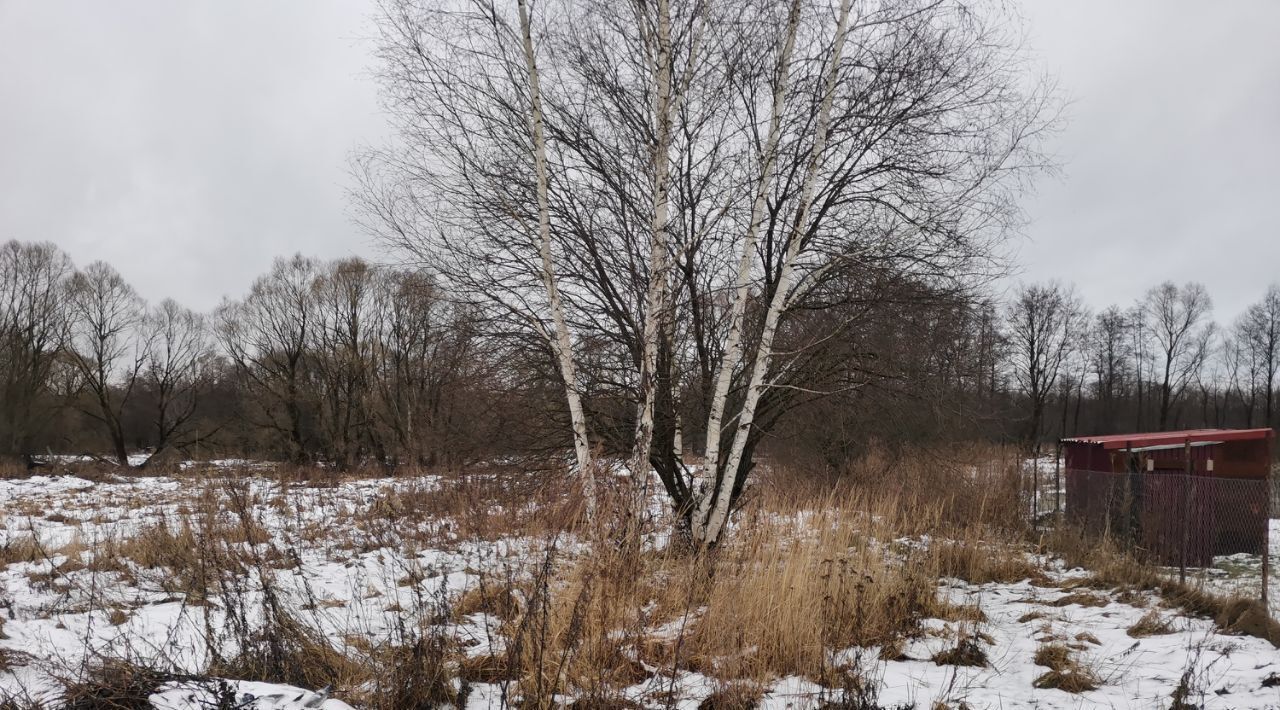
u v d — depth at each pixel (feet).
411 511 35.40
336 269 109.09
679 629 17.87
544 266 27.32
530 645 15.70
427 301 30.17
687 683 15.74
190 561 22.84
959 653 17.81
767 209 29.22
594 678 14.67
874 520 29.63
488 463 32.60
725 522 26.55
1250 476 36.40
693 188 29.86
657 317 26.61
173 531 31.19
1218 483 30.66
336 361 110.01
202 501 33.32
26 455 114.62
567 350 27.32
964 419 35.86
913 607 22.04
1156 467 36.14
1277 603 22.74
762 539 23.04
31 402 121.29
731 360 26.78
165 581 24.12
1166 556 29.66
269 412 110.22
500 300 28.43
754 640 17.29
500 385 30.73
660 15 25.88
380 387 92.43
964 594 25.62
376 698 14.15
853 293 28.32
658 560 22.30
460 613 19.72
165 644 16.30
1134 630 20.06
